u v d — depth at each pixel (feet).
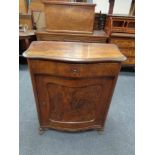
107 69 4.00
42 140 5.05
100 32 8.71
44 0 8.29
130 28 8.30
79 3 7.48
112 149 4.89
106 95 4.53
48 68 3.93
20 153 4.64
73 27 7.95
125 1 8.71
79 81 4.13
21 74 8.89
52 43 4.91
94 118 5.04
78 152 4.74
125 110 6.56
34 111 6.19
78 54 4.08
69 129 5.10
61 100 4.55
